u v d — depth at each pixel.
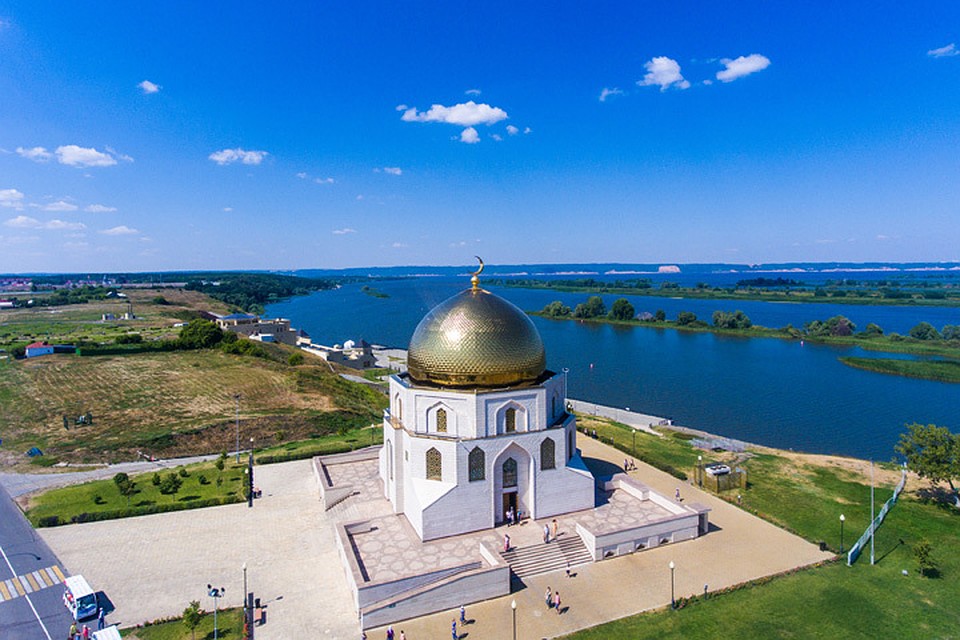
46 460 64.12
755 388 113.62
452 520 42.50
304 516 49.53
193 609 32.31
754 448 71.62
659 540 43.81
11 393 90.81
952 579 38.81
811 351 155.75
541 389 44.69
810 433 84.62
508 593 37.50
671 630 33.34
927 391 109.69
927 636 32.62
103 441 70.00
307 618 34.97
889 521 48.25
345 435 76.19
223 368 109.94
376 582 34.91
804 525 47.75
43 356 118.69
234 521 48.56
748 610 35.19
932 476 50.25
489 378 43.56
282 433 74.38
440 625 34.25
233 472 60.38
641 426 85.94
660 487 56.44
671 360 144.75
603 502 49.12
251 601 36.75
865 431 85.12
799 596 36.66
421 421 44.31
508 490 44.81
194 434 72.75
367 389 107.69
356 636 33.25
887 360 134.50
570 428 48.34
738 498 53.44
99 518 48.66
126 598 37.03
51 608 36.03
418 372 45.38
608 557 41.94
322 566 41.16
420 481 43.69
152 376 102.50
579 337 187.62
